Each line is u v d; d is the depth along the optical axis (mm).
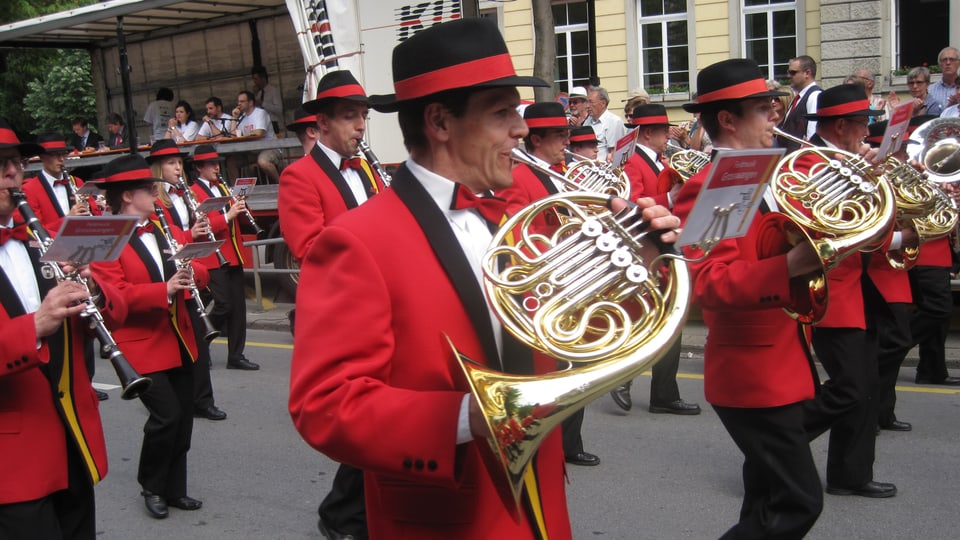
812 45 14453
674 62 15727
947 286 6602
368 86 9031
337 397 1859
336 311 1925
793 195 3102
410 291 1968
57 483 3244
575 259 1839
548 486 2143
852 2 13781
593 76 15297
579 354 1748
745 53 15031
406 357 1964
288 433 6438
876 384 4680
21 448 3178
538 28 9578
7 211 3365
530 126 5898
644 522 4621
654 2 15711
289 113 12516
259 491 5344
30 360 3045
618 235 1876
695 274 3146
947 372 7070
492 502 2043
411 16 8859
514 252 1855
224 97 13219
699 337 8492
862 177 3123
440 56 1984
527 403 1715
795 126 9297
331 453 1889
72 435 3287
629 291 1827
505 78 1990
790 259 2939
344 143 4859
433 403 1844
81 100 27047
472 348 1989
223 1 11984
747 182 2328
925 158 5578
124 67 12211
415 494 2049
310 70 9242
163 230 5266
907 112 4492
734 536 3344
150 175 5129
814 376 3316
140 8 11977
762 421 3256
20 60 25328
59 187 8922
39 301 3330
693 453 5609
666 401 6461
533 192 4539
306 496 5250
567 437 5430
